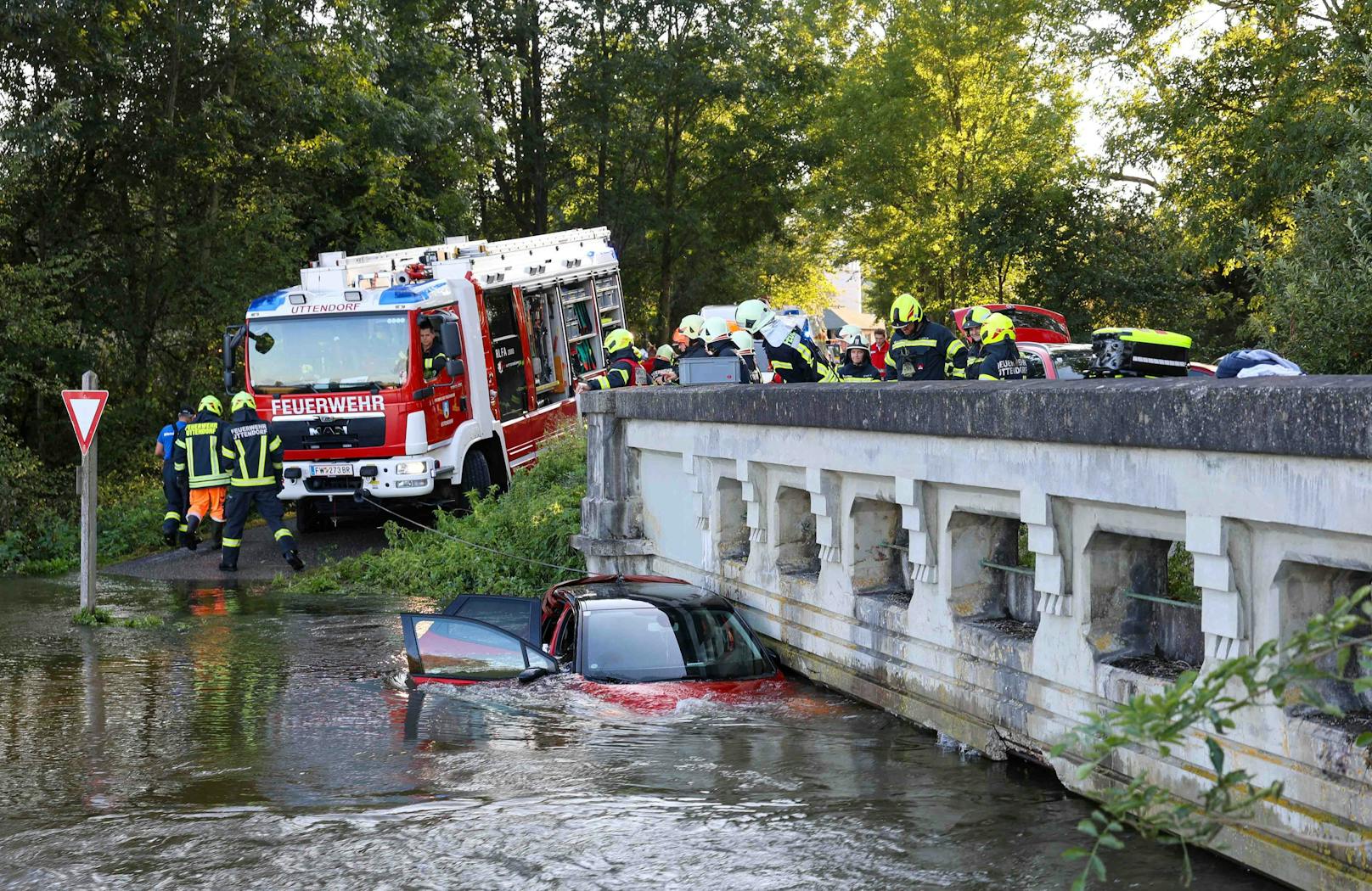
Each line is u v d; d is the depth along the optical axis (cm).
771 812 607
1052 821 591
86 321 2853
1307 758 482
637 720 779
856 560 873
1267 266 1105
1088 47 2867
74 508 2406
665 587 978
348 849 558
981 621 745
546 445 1891
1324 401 455
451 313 1795
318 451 1719
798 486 948
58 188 2827
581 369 2136
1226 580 522
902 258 4450
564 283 2100
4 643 1137
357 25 2905
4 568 1931
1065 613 637
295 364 1731
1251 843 508
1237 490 510
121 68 2575
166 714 834
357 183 3259
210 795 643
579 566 1512
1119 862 536
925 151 4412
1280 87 2359
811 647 914
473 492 1741
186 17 2650
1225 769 523
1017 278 3794
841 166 4681
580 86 4434
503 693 844
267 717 816
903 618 800
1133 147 2770
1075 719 627
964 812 607
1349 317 1002
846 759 702
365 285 1789
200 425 1833
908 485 771
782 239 4978
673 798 630
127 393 3027
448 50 3566
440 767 686
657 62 4312
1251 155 2447
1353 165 1109
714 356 1277
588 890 510
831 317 5266
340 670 984
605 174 4775
